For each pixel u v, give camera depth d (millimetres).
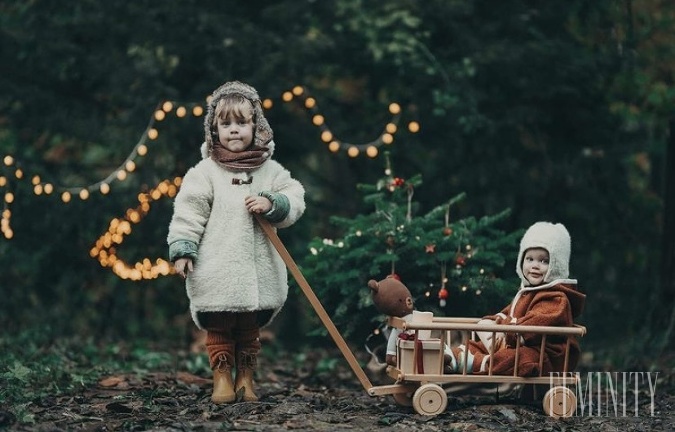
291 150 12680
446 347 6473
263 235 6727
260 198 6598
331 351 11555
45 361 8648
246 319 6891
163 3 11500
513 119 11469
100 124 12148
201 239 6668
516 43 11570
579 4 11516
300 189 6906
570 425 6262
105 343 11883
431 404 6301
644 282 12641
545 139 12039
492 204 12117
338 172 14375
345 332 7980
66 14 11898
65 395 7172
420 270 7879
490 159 12039
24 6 12008
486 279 7809
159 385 7742
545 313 6441
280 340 13492
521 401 6785
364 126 12508
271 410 6449
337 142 11484
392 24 11180
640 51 11055
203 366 9641
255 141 6840
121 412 6469
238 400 6809
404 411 6480
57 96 12195
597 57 11336
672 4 10945
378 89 12398
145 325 13484
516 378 6379
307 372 9766
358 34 11562
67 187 12586
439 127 12047
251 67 11375
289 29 11664
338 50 11695
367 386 6410
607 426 6309
